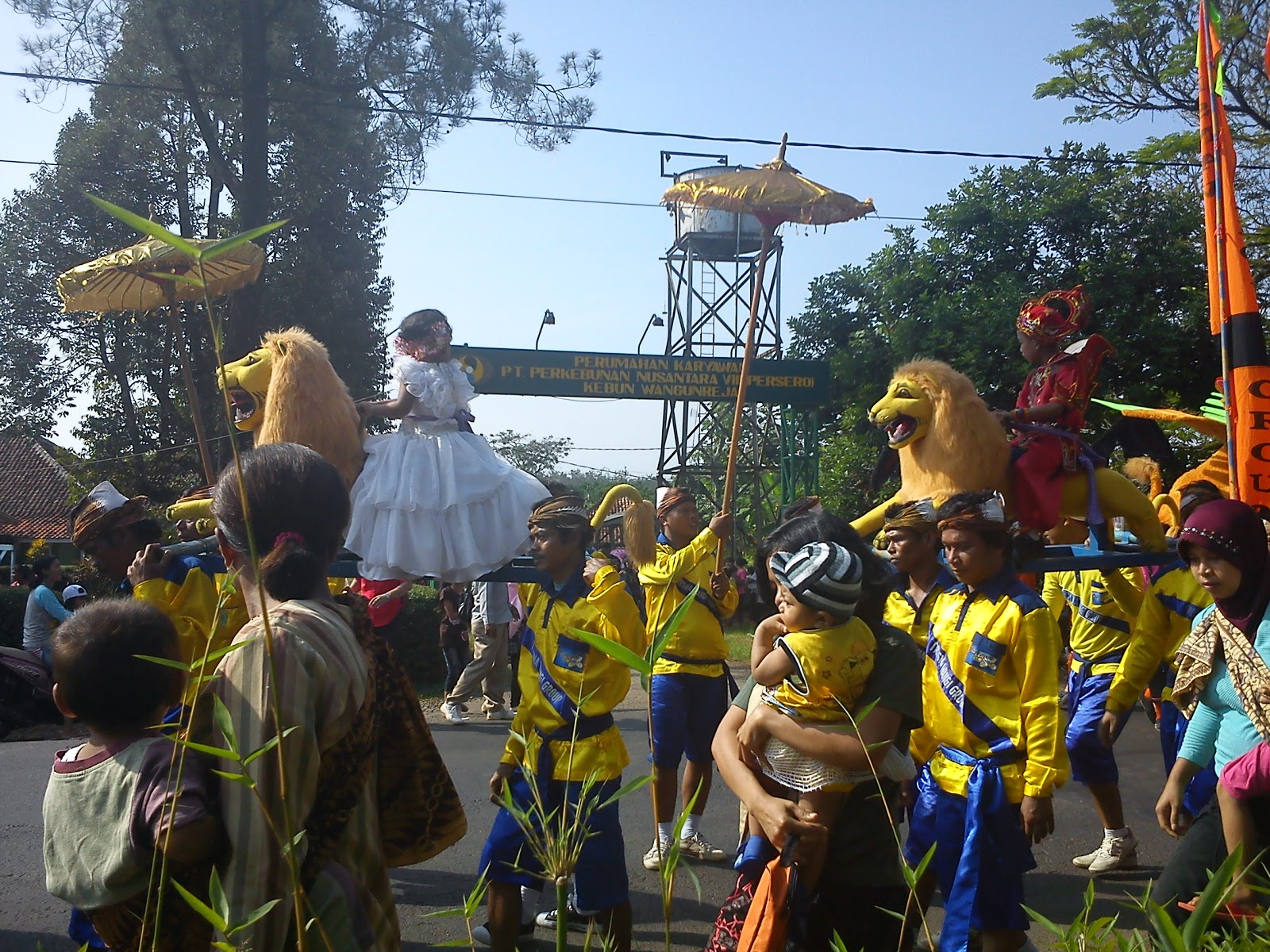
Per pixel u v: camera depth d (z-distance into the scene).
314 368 4.57
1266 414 4.85
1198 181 17.66
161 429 22.22
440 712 10.51
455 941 2.22
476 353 17.56
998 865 3.51
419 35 15.12
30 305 21.48
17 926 4.77
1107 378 16.95
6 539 29.86
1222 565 3.20
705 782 5.74
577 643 3.99
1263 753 3.08
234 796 1.94
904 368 5.68
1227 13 12.53
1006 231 17.88
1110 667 5.68
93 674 2.13
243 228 14.89
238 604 4.51
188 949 2.04
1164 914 1.77
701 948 4.64
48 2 13.50
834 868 2.90
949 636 3.75
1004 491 5.54
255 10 14.63
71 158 20.56
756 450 20.41
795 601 2.80
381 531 4.66
